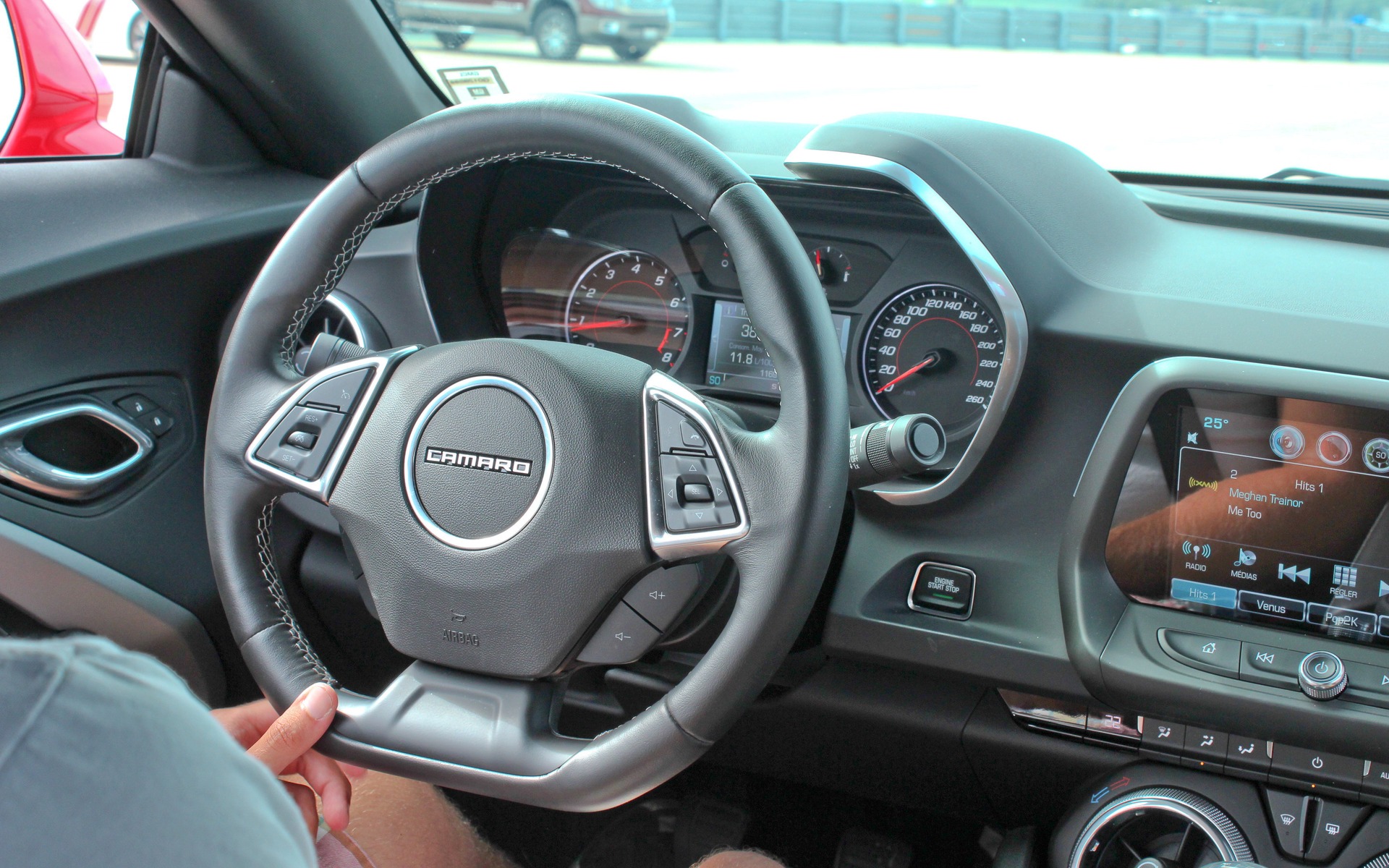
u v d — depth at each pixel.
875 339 1.43
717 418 0.89
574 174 1.49
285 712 0.90
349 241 1.00
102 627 1.40
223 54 1.55
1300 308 1.16
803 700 1.30
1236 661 1.07
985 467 1.21
